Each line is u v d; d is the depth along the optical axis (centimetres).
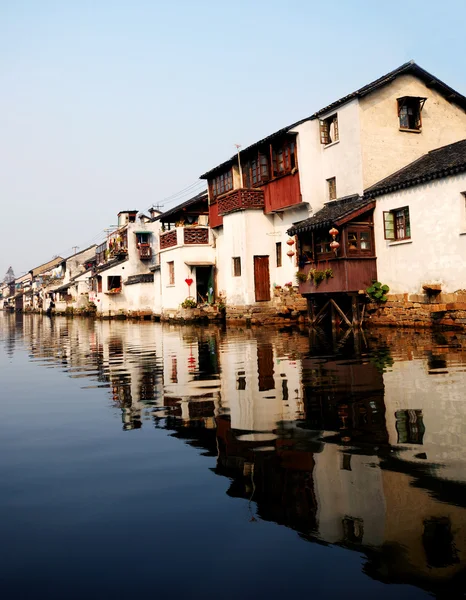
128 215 4578
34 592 229
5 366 1167
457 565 237
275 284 2373
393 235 1745
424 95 2034
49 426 554
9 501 338
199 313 2805
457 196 1503
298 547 259
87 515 310
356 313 1786
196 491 339
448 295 1526
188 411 587
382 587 222
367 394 624
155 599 220
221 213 2477
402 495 313
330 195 2105
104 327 2891
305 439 446
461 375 724
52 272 8125
